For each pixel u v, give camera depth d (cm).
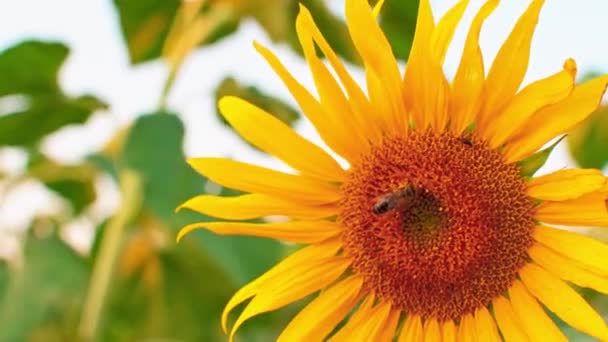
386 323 67
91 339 78
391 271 66
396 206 65
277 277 66
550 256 65
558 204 64
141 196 78
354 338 66
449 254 65
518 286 65
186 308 89
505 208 65
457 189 65
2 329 82
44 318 84
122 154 78
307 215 66
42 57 84
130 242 87
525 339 65
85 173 89
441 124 65
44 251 84
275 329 89
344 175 66
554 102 63
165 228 86
